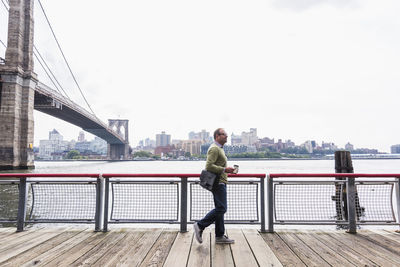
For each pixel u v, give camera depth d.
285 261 3.64
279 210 5.06
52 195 5.16
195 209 5.05
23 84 37.84
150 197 5.09
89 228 5.16
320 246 4.23
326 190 5.15
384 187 5.15
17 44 38.59
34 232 4.95
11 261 3.64
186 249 4.09
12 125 35.47
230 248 4.14
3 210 9.80
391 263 3.59
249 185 5.11
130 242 4.41
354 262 3.62
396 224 5.04
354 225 4.95
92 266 3.48
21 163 36.72
